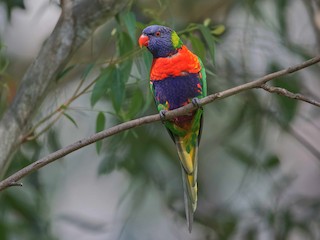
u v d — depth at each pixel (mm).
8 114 7613
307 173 15602
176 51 7688
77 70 11430
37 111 7906
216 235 11430
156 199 12672
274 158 11000
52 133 9867
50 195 12516
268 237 12016
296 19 13211
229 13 11719
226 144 11680
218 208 11789
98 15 7656
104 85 7695
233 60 10977
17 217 11141
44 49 7672
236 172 13438
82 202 15672
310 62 5793
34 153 9758
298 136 11039
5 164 7559
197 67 7734
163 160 11586
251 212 11312
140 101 8078
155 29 7680
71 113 11422
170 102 7785
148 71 7707
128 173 11188
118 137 10516
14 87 9469
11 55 12047
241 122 11250
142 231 12578
